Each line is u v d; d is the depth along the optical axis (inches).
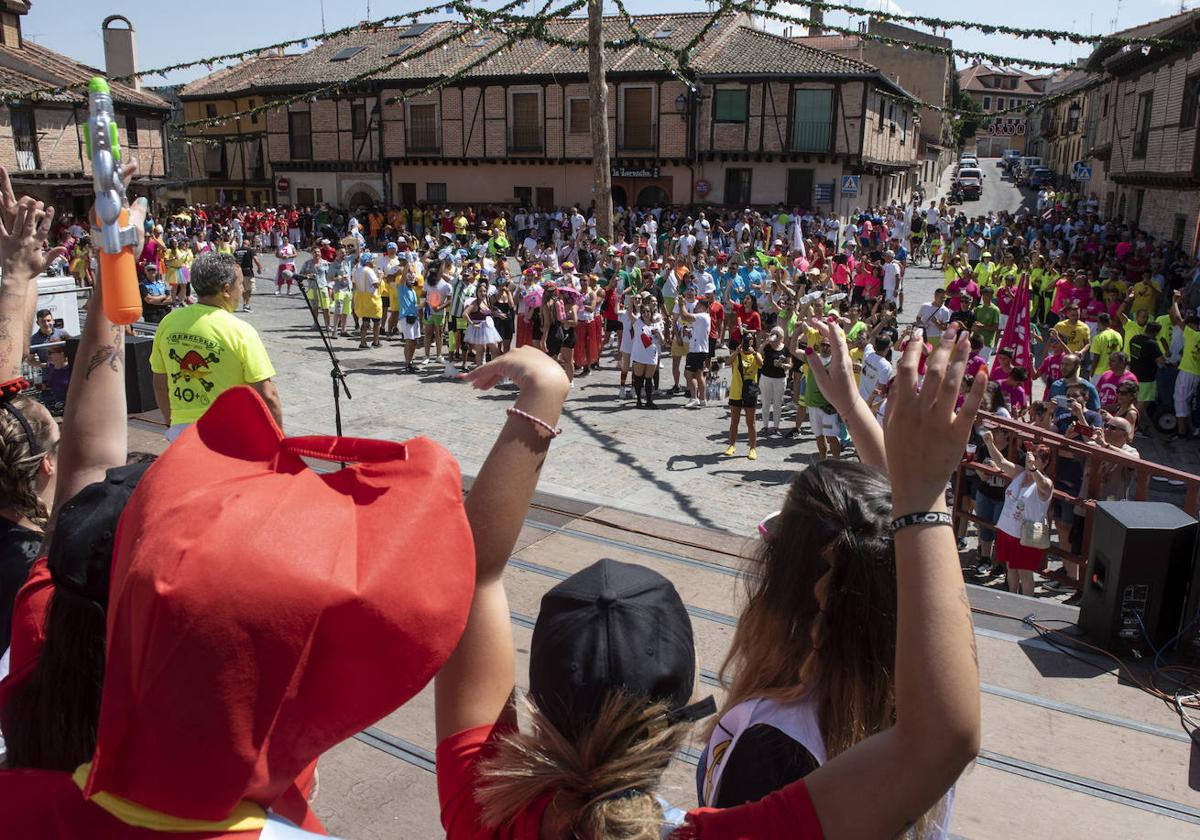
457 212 1531.7
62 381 435.2
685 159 1397.6
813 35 1776.6
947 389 44.2
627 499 378.6
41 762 56.3
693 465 428.1
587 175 1477.6
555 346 589.0
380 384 569.0
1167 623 209.6
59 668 55.5
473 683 55.9
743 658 67.2
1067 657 208.8
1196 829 153.6
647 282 770.8
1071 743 176.6
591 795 46.9
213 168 1722.4
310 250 1379.2
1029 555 299.1
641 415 518.6
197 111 1722.4
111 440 80.3
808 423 507.2
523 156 1482.5
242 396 40.9
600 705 51.3
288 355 645.3
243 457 41.3
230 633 33.6
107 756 35.5
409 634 36.4
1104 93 1342.3
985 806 157.4
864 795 42.8
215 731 34.2
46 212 87.9
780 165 1387.8
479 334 580.1
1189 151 887.1
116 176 51.8
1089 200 1455.5
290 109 1614.2
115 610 36.5
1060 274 739.4
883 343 431.2
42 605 65.8
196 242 933.2
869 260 873.5
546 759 47.9
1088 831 152.4
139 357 403.9
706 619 219.0
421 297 618.8
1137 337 519.5
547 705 53.2
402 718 181.2
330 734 36.7
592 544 263.1
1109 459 286.8
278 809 45.3
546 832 47.1
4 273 86.5
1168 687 197.8
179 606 33.5
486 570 56.2
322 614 34.6
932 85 1862.7
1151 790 163.5
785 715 60.4
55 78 1150.3
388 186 1587.1
